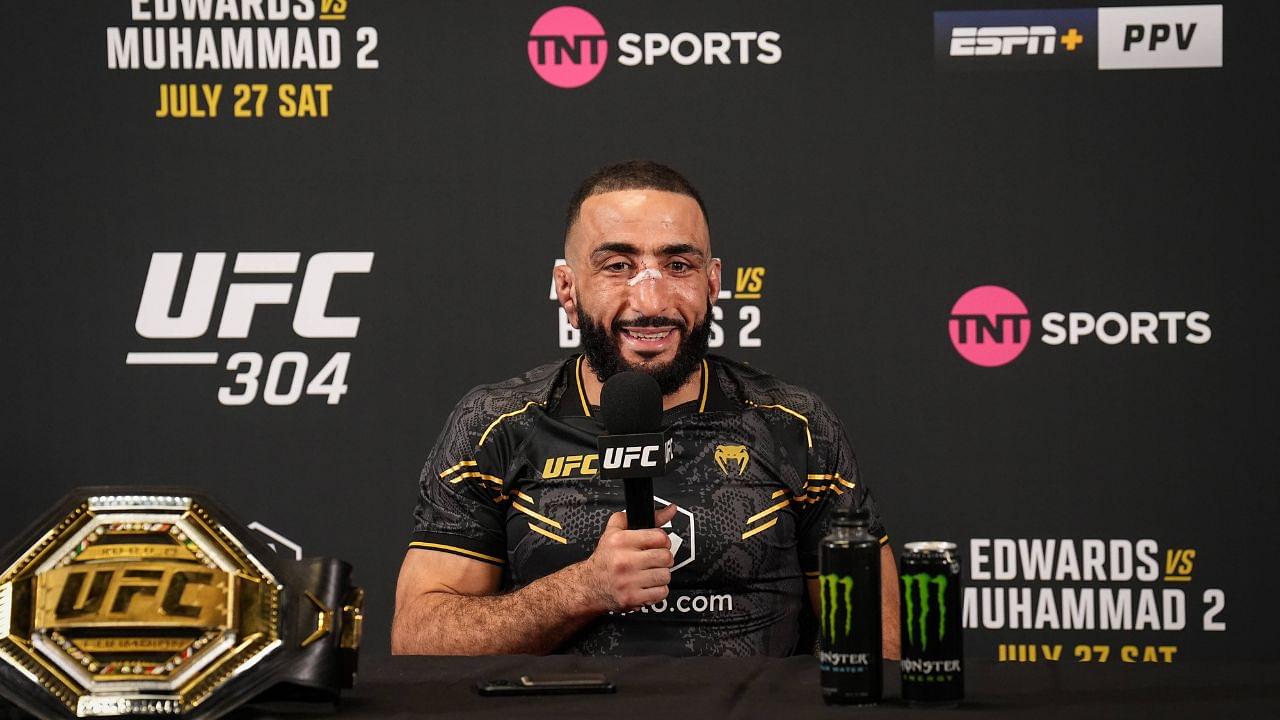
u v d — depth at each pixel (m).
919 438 2.89
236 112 2.93
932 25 2.89
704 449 2.18
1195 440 2.85
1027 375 2.88
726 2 2.91
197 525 1.25
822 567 1.27
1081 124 2.87
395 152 2.93
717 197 2.92
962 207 2.89
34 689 1.20
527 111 2.93
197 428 2.92
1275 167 2.84
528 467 2.20
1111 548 2.86
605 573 1.89
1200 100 2.86
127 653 1.22
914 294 2.89
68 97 2.92
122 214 2.92
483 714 1.23
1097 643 2.87
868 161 2.90
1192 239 2.85
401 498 2.92
